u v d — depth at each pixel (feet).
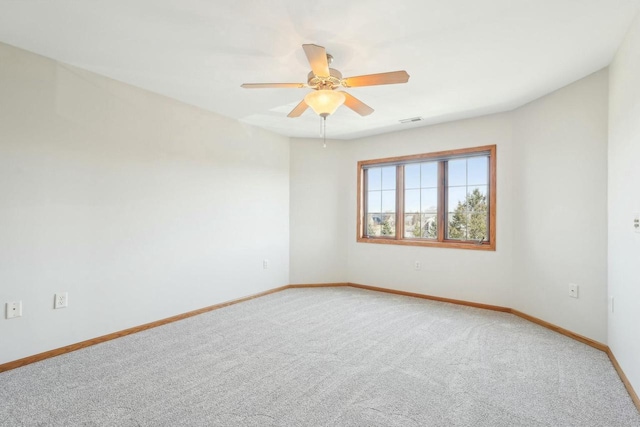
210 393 6.59
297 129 14.80
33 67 7.98
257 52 7.86
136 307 10.09
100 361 7.99
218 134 12.68
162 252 10.82
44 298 8.15
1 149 7.50
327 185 16.47
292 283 16.12
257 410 6.04
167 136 10.93
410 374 7.42
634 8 6.14
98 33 7.09
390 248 15.21
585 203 9.16
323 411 6.03
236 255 13.44
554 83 9.61
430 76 9.11
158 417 5.81
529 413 5.98
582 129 9.25
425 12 6.22
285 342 9.22
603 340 8.67
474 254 12.88
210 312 12.05
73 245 8.70
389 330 10.19
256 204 14.35
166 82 9.73
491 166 12.44
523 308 11.48
